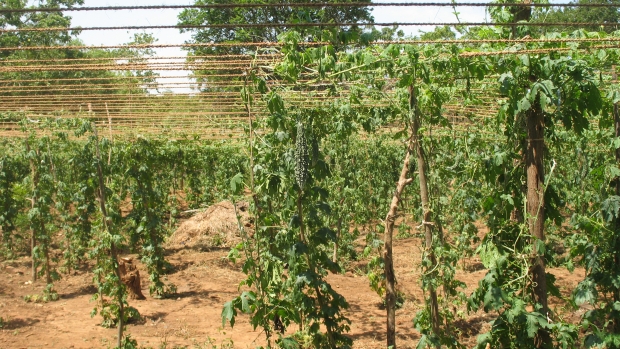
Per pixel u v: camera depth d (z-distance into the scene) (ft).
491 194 16.05
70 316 26.89
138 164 33.78
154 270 30.58
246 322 26.22
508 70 14.98
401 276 33.09
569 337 13.84
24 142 33.45
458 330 23.26
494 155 15.99
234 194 17.67
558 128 29.07
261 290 17.02
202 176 62.54
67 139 35.99
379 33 15.14
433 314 19.13
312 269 16.81
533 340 14.79
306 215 17.71
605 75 18.48
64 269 34.96
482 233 44.57
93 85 22.95
